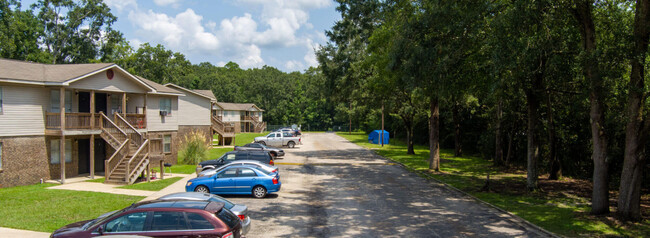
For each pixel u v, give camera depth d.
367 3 30.75
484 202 16.31
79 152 23.06
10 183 18.53
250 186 16.77
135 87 24.61
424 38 18.58
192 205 8.80
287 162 30.55
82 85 20.77
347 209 14.84
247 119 81.00
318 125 105.50
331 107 105.25
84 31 53.47
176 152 29.69
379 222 12.92
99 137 23.58
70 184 19.62
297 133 67.81
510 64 14.70
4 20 43.41
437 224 12.73
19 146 18.98
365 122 76.62
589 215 13.92
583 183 22.25
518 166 29.98
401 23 21.92
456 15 17.39
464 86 20.42
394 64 19.89
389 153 39.66
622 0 15.77
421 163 30.83
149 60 59.31
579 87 17.94
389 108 39.25
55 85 19.64
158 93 27.05
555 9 15.15
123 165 20.52
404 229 12.07
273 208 14.88
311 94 105.38
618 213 13.45
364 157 35.44
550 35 16.25
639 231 11.88
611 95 14.25
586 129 24.98
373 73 35.75
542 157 27.28
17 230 11.14
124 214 8.41
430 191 18.95
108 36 55.19
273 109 101.50
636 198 13.17
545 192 18.88
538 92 18.52
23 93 19.20
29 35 47.47
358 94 39.50
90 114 21.38
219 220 8.48
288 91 109.00
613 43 14.73
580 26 14.64
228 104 76.75
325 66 38.59
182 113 36.28
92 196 16.33
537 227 12.30
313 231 11.77
